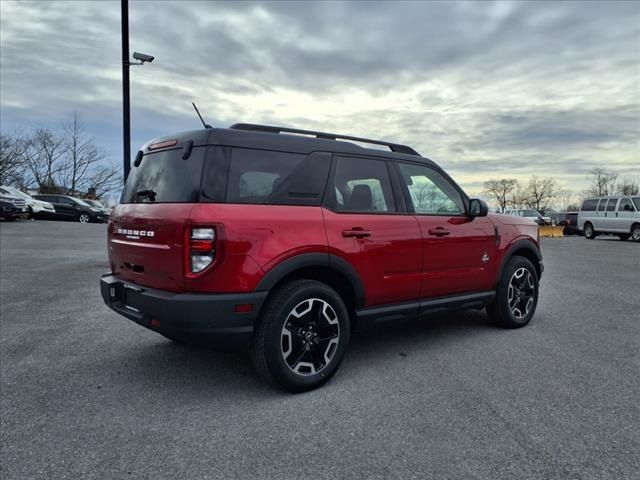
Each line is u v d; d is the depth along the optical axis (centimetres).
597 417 290
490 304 490
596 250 1513
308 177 346
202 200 298
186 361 400
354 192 374
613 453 249
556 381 349
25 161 4597
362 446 258
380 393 329
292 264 320
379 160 399
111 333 486
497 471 233
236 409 306
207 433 274
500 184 9231
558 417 290
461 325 516
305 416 295
